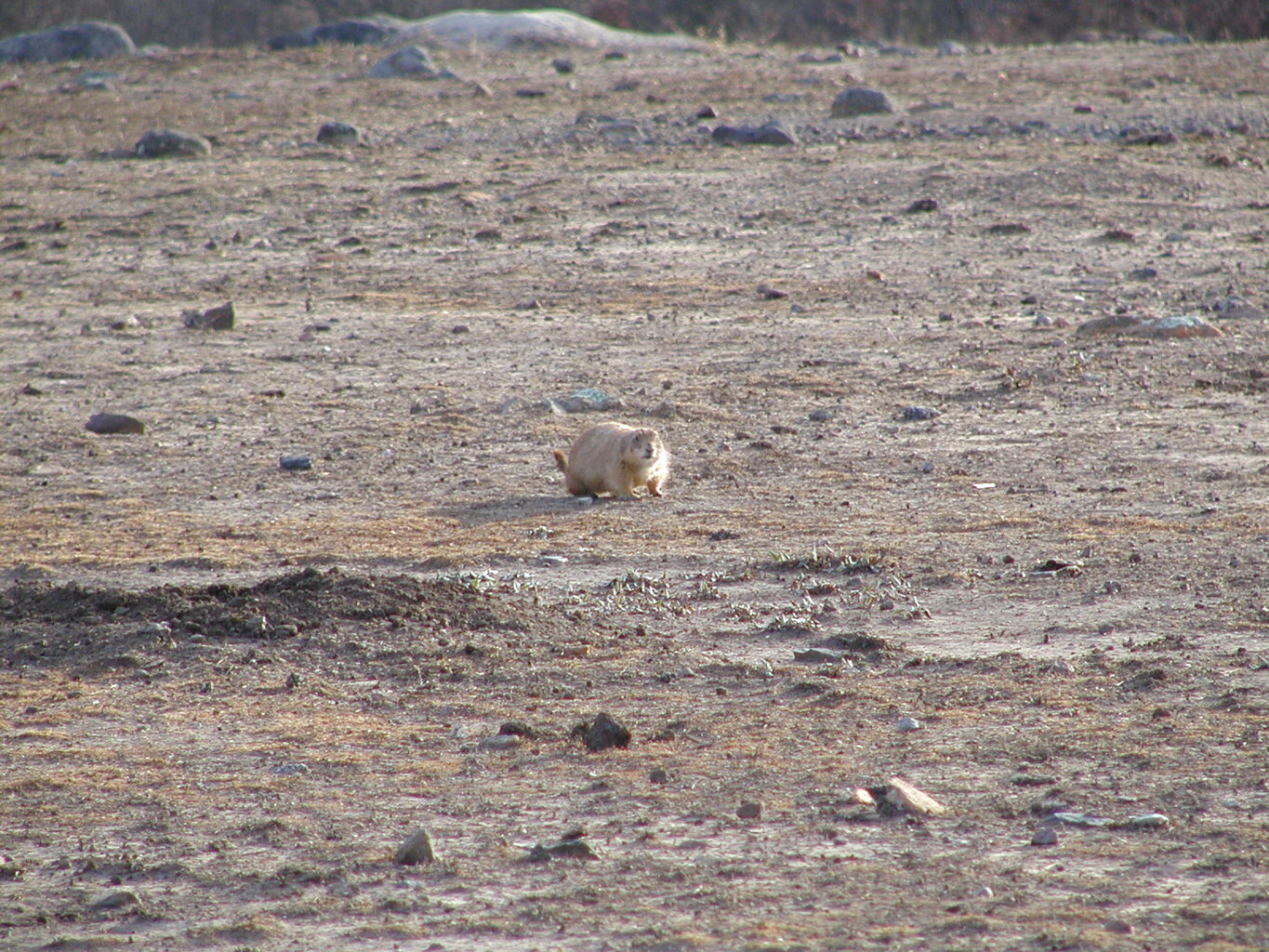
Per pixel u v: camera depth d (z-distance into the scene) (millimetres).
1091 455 52000
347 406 63656
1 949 18812
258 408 63688
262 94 143750
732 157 112688
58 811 24078
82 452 57406
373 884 20516
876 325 74688
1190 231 90812
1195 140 111500
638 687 30234
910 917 18531
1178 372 63656
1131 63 139250
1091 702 27766
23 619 35469
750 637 33562
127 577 40375
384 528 45188
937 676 30172
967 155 109188
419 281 87312
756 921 18547
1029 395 61188
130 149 121250
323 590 35906
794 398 62406
